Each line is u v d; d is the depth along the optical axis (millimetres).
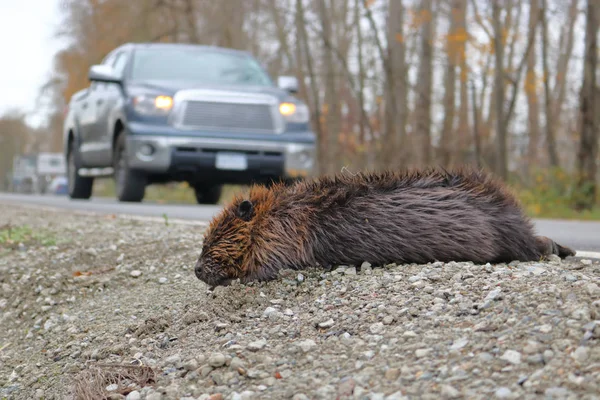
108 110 12344
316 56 32125
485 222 4363
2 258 6582
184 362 3688
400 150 20562
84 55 30297
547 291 3494
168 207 11383
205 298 4637
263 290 4344
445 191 4430
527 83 21312
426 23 20062
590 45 15922
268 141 11531
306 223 4441
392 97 20391
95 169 13695
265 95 11727
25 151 91375
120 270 5648
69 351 4461
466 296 3693
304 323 3799
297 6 22297
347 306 3893
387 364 3162
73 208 11391
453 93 23062
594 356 2836
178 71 12250
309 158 11812
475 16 18562
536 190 15820
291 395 3080
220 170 11547
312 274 4410
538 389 2723
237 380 3330
